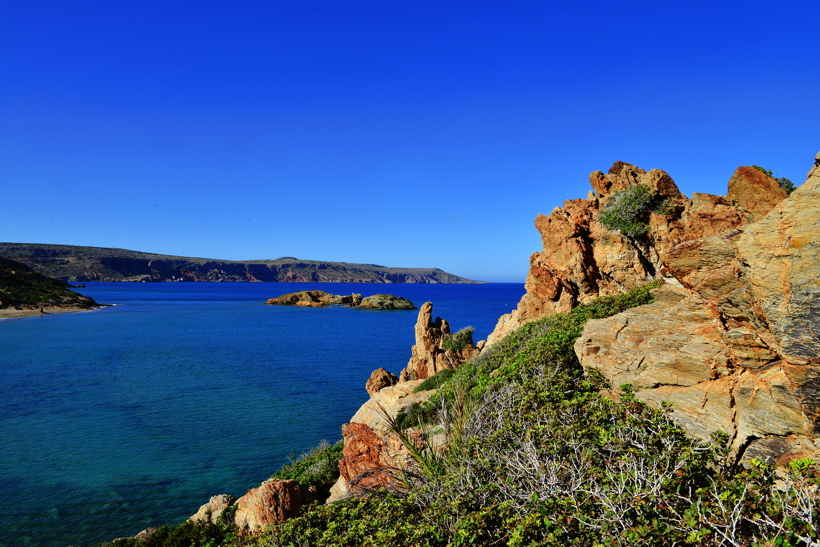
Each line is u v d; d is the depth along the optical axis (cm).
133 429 3762
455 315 14888
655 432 759
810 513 471
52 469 2998
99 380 5506
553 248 3136
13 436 3559
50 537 2252
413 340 9469
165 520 2411
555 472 728
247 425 3894
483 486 792
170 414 4166
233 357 7275
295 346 8556
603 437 771
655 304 1219
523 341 2172
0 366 6294
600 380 1101
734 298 794
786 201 672
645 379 977
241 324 12488
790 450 677
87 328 11069
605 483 669
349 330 11281
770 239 683
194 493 2703
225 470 3017
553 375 1258
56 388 5075
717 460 721
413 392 3030
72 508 2519
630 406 873
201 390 5056
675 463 670
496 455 881
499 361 2020
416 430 1479
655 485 599
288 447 3422
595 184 3203
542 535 632
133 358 7081
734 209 1672
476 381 1778
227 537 1745
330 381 5609
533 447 802
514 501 724
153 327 11525
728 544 523
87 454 3247
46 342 8675
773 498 536
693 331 985
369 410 2959
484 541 675
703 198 1894
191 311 16450
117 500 2611
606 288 2848
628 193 2853
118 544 1950
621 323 1184
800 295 634
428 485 923
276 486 1672
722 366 862
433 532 739
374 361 7044
